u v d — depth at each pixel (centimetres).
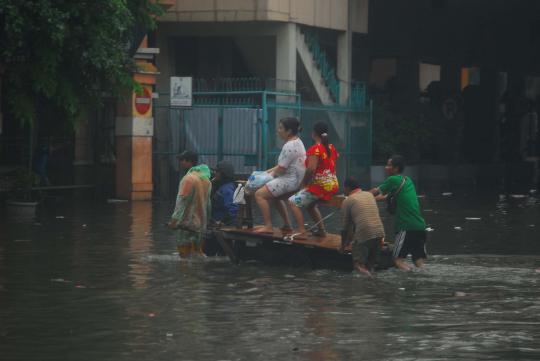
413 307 1956
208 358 1532
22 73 4003
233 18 5488
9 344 1627
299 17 5625
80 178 5756
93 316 1852
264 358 1532
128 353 1566
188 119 5181
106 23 3972
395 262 2502
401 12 7181
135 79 4594
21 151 5234
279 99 5506
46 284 2205
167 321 1809
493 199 5031
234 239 2566
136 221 3638
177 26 5778
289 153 2580
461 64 7706
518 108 8444
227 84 5622
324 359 1527
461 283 2266
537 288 2198
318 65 5862
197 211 2628
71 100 4081
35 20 3809
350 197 2417
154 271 2417
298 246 2508
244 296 2072
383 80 7438
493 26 7962
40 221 3600
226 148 5128
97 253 2730
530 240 3172
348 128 5881
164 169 5166
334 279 2323
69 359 1530
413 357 1545
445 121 7275
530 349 1605
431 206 4550
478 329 1755
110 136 6438
